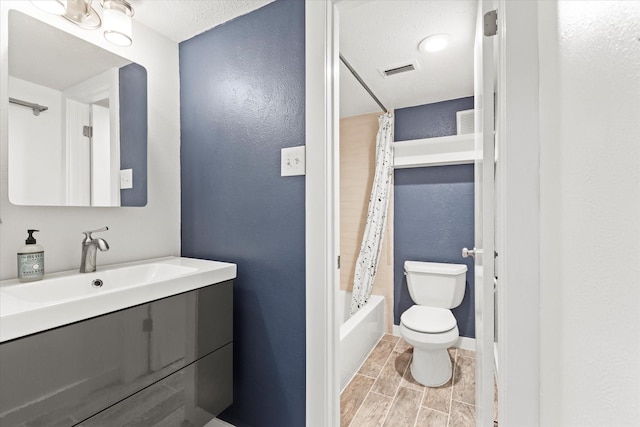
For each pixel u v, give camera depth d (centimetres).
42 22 119
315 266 127
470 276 239
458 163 238
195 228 164
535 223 83
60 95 124
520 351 85
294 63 134
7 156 110
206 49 161
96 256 132
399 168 262
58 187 123
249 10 146
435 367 188
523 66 84
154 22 154
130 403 95
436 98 244
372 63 189
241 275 147
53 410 78
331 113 127
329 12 125
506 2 86
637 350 30
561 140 60
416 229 256
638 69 30
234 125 151
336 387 129
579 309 48
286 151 135
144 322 99
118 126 144
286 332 135
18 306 76
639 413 29
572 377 51
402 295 262
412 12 142
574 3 51
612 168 36
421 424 154
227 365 132
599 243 40
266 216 141
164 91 164
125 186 146
